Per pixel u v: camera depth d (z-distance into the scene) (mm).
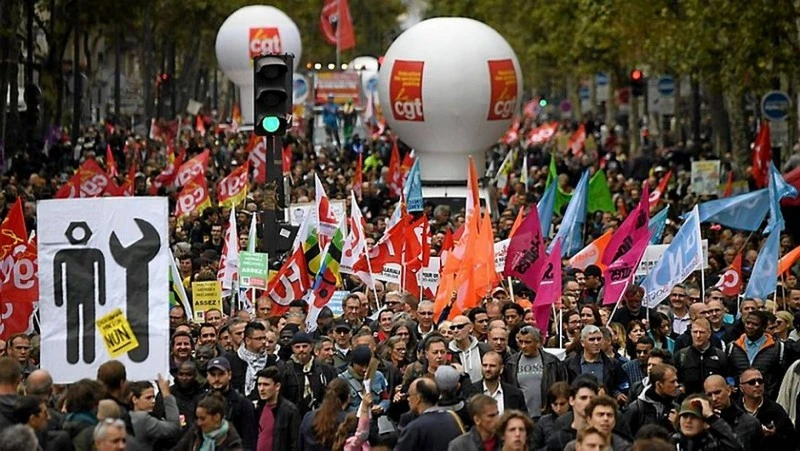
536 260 38750
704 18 81062
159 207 27125
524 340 32719
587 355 33375
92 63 163625
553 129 124125
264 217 46906
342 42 158125
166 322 27172
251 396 31609
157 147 114375
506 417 24516
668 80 117625
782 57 77562
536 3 148750
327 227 45375
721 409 29078
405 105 72625
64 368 27078
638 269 45375
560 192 64812
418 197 56812
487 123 72750
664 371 29359
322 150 106125
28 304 37125
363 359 31281
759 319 36031
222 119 179125
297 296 42000
